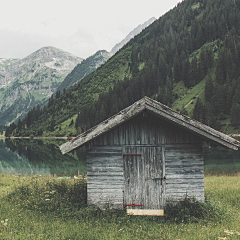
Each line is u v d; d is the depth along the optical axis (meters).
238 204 12.57
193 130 9.59
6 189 14.26
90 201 10.31
